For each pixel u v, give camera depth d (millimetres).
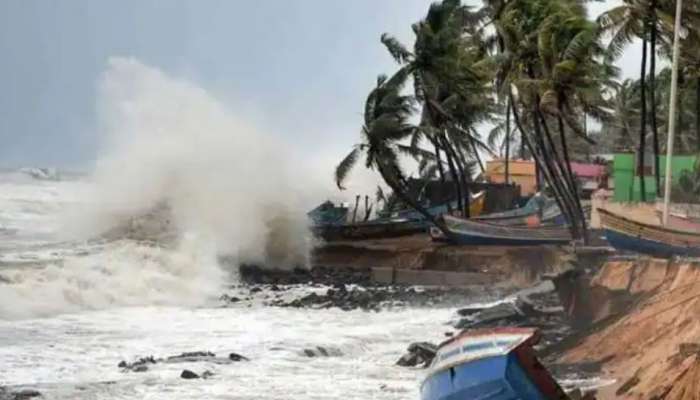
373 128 67188
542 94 53875
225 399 26359
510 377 18797
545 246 57938
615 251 41406
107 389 27375
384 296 50812
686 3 54812
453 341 20312
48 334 37438
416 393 27141
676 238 39906
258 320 43031
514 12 59250
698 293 29109
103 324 40688
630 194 66438
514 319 36188
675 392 22547
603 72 59625
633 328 29266
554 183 58469
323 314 45281
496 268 57938
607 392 24109
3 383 28000
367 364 31812
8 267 48844
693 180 60938
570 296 34438
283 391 27359
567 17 55750
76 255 56375
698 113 65312
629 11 56781
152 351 34219
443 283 57562
